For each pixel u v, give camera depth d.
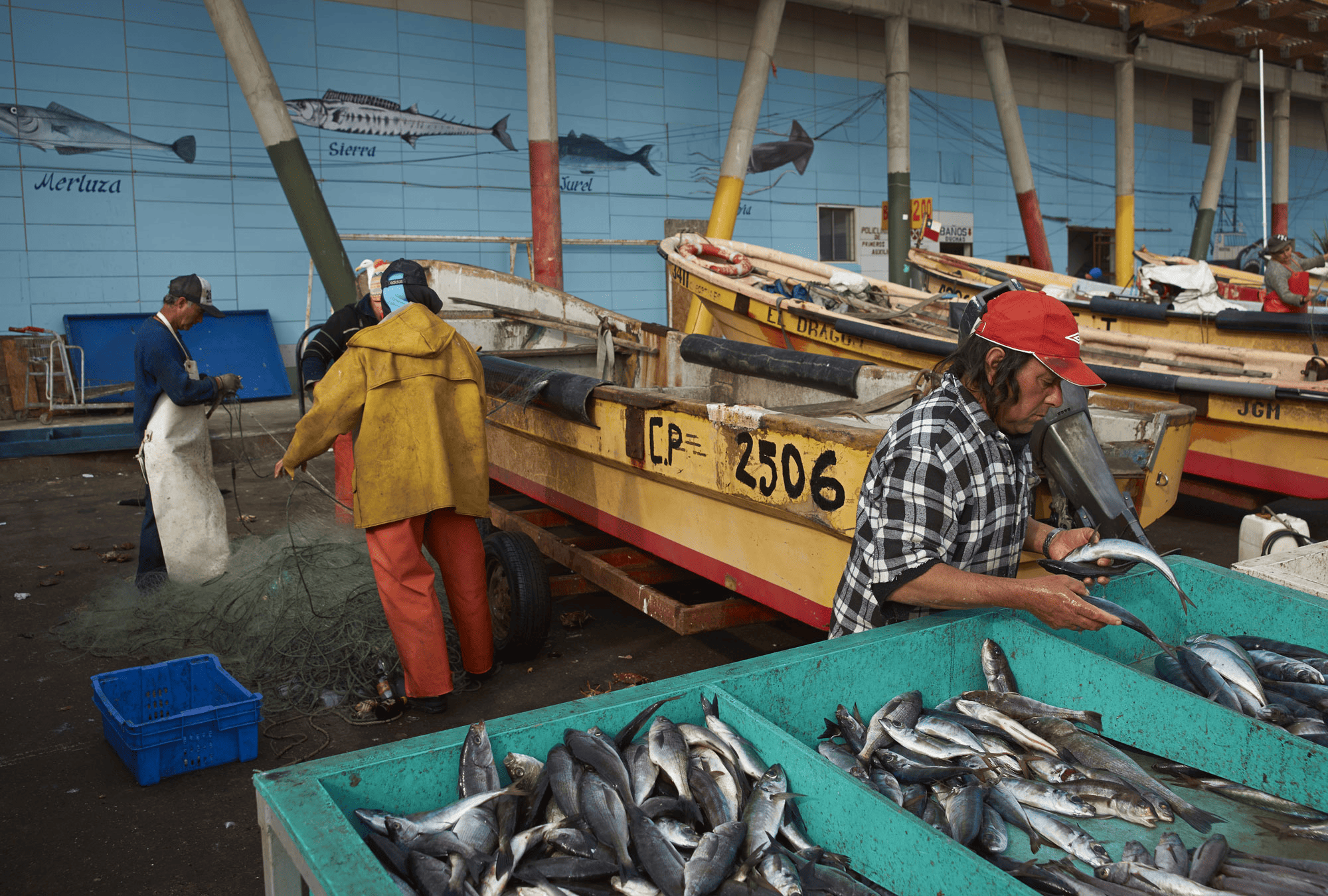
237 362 11.96
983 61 19.41
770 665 1.78
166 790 3.23
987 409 1.90
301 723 3.74
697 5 15.86
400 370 3.55
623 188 15.45
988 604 1.81
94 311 11.66
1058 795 1.59
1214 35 19.78
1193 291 8.62
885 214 18.50
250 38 9.02
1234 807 1.63
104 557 6.00
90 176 11.50
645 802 1.49
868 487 2.02
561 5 14.62
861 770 1.61
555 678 4.19
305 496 7.57
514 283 7.30
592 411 4.48
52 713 3.84
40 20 11.08
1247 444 6.51
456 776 1.54
